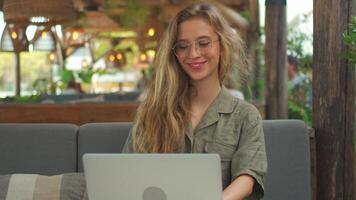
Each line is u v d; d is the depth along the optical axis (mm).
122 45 9156
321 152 2791
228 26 1945
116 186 1503
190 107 1973
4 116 3506
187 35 1895
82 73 8305
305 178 2652
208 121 1911
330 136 2756
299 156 2660
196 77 1901
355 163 2740
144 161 1459
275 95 4055
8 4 3613
